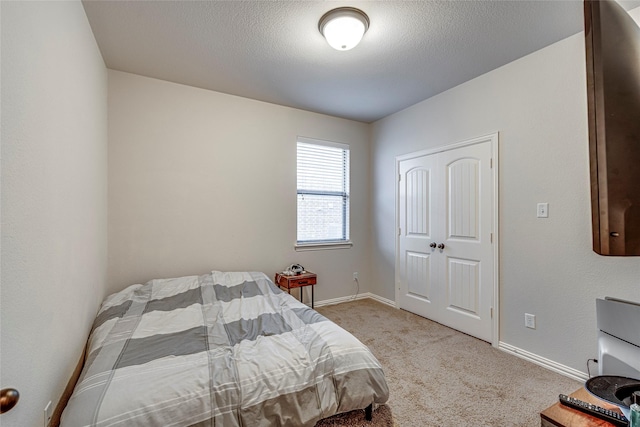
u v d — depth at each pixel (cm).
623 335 102
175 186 278
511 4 171
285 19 185
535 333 222
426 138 317
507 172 240
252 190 318
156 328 168
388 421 152
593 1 73
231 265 307
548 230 214
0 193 82
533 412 166
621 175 72
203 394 114
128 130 258
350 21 176
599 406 96
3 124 84
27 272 97
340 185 387
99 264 216
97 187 210
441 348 246
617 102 72
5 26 85
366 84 279
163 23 190
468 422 158
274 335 161
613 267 183
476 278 266
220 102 300
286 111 339
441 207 301
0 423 79
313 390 131
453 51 221
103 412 100
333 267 375
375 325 297
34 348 101
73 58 152
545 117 216
